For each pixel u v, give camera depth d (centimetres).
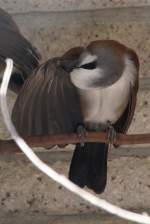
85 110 420
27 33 451
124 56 419
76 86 404
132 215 263
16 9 454
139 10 452
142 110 434
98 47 414
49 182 427
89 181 397
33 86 359
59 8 454
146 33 449
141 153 428
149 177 423
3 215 421
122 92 417
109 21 452
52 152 429
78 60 401
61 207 422
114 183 423
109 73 412
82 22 452
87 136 367
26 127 368
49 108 383
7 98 436
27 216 421
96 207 420
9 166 431
